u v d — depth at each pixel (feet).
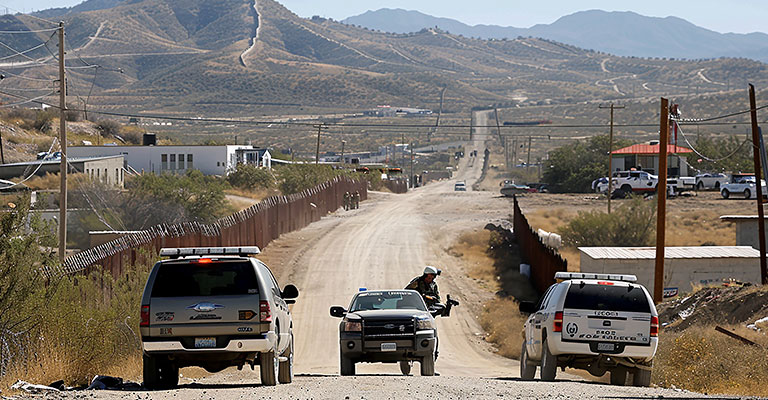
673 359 206.49
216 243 428.15
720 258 403.34
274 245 561.43
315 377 182.91
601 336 159.33
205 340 137.08
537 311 179.42
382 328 195.00
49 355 154.40
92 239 429.79
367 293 213.87
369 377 175.83
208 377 205.98
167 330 136.67
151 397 120.88
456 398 122.21
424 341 195.72
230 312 137.49
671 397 129.70
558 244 538.47
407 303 210.59
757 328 239.09
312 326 354.95
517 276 463.42
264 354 142.51
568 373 229.66
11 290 156.66
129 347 195.93
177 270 138.82
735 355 196.24
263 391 132.16
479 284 453.58
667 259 403.75
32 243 163.43
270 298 140.77
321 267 489.67
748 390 175.11
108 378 148.05
